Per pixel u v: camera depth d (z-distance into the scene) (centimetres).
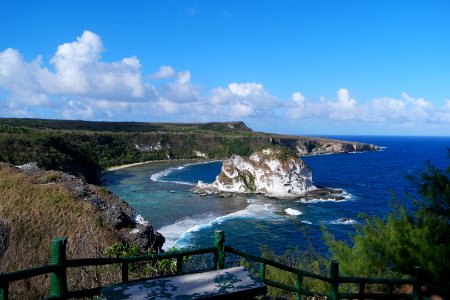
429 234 852
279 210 6594
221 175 8962
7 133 10456
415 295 711
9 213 2950
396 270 877
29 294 1027
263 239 4703
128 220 2953
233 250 550
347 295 661
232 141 19888
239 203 7312
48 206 2898
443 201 943
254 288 427
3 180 3591
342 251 1036
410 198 1015
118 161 15575
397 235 886
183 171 13150
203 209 6675
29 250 2300
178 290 414
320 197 7750
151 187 9175
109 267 941
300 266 1120
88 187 3525
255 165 8712
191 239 4731
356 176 11331
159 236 2917
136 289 416
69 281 873
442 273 800
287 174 8281
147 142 18562
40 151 9719
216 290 416
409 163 15550
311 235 4844
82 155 11725
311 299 923
